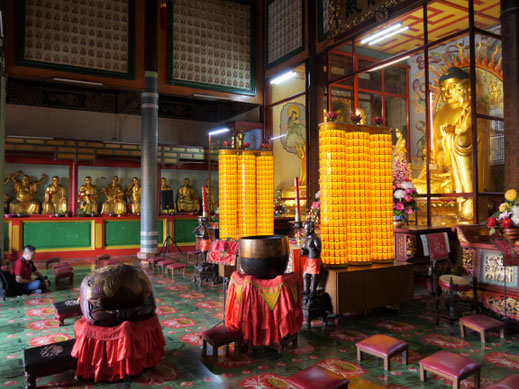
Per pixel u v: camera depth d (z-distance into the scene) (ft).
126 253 42.75
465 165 36.47
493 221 16.80
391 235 19.29
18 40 33.32
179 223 45.55
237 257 20.47
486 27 31.50
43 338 15.85
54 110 43.83
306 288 17.17
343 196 18.33
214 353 13.43
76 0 35.58
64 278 27.50
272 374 12.31
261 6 44.14
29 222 38.86
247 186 27.86
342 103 36.78
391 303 18.35
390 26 30.25
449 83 38.55
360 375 12.17
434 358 11.60
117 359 11.65
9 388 11.46
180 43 39.83
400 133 42.45
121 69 36.96
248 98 43.27
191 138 50.88
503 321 15.93
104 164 43.42
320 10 36.17
